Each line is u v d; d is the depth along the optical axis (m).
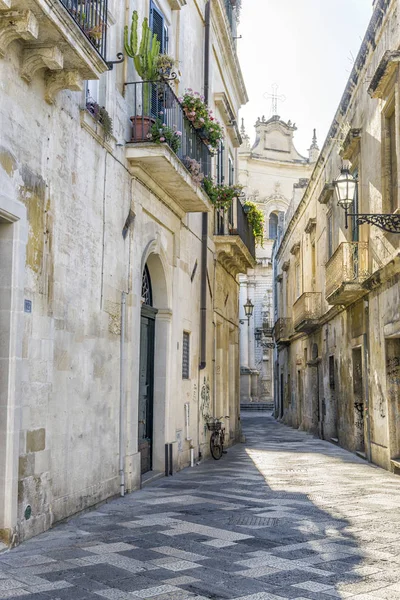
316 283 23.08
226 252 17.50
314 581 5.27
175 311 12.82
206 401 15.78
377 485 11.07
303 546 6.47
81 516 7.90
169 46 12.84
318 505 8.91
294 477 12.02
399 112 12.02
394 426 13.12
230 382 20.80
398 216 11.30
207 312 16.11
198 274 15.20
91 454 8.39
